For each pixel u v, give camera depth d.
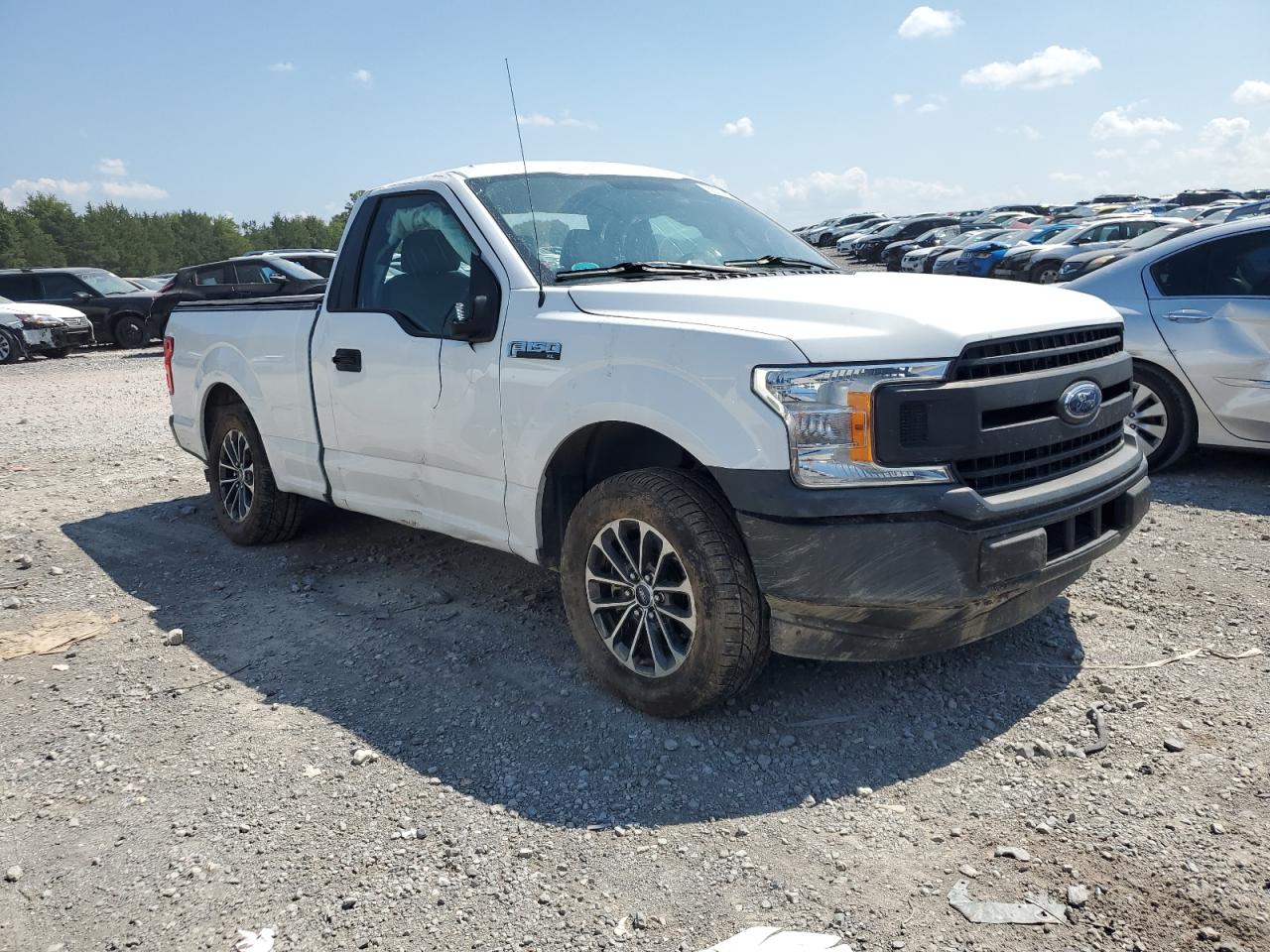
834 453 2.91
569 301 3.58
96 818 2.98
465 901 2.52
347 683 3.82
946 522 2.88
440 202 4.18
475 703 3.60
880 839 2.70
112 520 6.38
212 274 17.09
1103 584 4.45
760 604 3.12
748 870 2.59
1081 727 3.25
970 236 32.75
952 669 3.69
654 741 3.27
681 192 4.64
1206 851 2.59
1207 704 3.36
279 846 2.79
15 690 3.89
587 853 2.69
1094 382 3.31
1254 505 5.58
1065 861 2.57
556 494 3.72
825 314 3.08
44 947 2.43
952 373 2.90
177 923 2.49
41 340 17.91
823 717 3.38
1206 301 6.02
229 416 5.55
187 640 4.34
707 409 3.04
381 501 4.55
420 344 4.09
